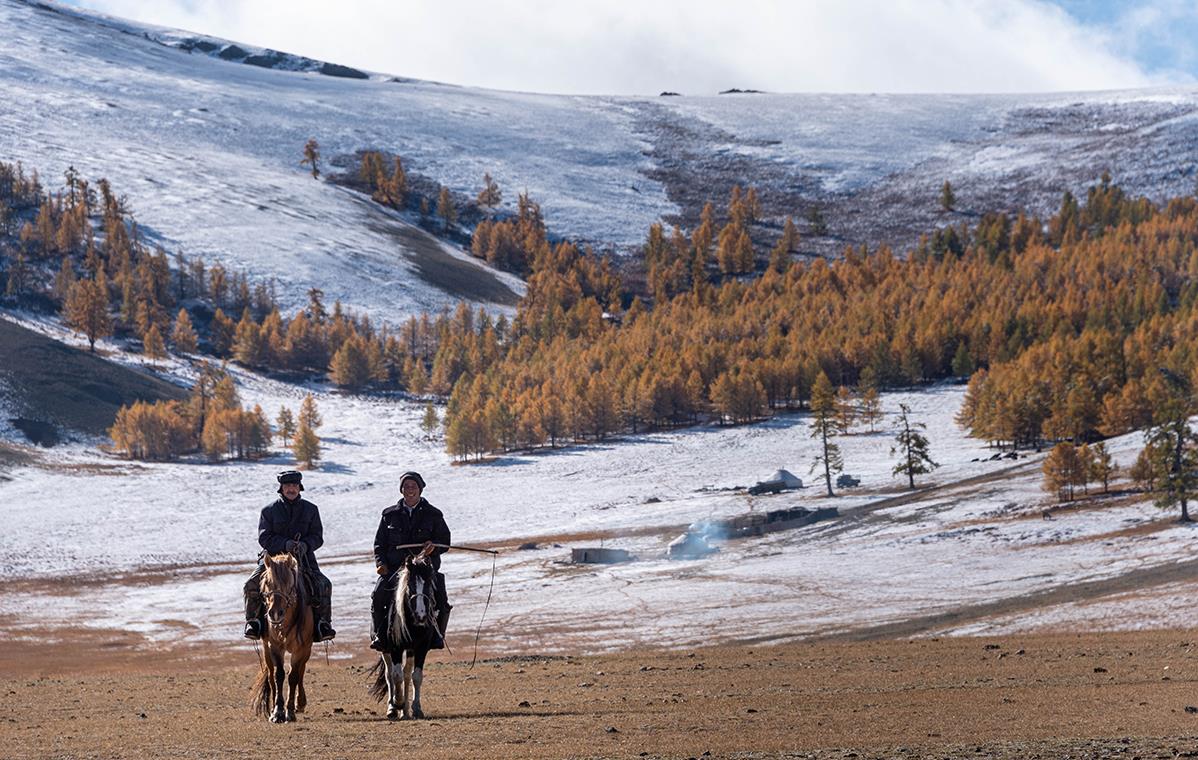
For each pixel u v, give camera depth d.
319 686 23.06
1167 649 28.50
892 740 12.05
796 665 26.97
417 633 14.85
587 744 11.96
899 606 65.19
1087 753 10.80
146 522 121.69
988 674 22.20
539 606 76.50
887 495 118.19
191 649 66.19
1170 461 91.25
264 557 14.48
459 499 137.00
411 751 11.51
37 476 144.25
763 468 147.00
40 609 81.56
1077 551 79.56
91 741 12.91
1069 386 149.38
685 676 23.77
